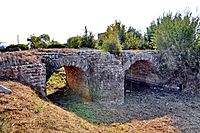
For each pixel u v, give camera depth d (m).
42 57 13.38
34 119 7.35
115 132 10.14
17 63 11.42
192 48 19.22
